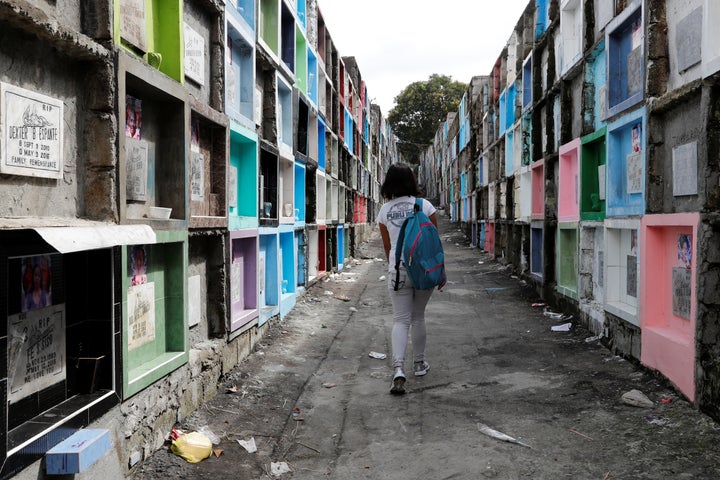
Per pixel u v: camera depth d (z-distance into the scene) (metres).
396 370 4.68
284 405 4.47
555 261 8.88
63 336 2.85
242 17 5.91
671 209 4.62
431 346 6.29
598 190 7.02
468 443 3.63
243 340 5.58
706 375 3.77
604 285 6.00
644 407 4.04
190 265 4.62
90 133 3.00
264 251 7.21
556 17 8.42
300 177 9.77
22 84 2.52
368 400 4.56
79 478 2.53
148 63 3.82
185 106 4.06
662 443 3.42
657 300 4.82
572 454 3.38
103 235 2.62
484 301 9.31
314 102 11.17
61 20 2.82
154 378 3.48
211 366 4.55
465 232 24.86
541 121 10.02
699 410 3.83
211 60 5.06
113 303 3.01
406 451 3.57
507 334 6.81
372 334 7.03
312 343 6.50
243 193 6.30
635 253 5.50
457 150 29.69
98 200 2.99
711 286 3.82
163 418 3.63
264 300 7.21
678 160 4.45
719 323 3.81
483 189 18.45
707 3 3.79
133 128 3.66
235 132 5.55
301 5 10.27
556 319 7.62
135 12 3.59
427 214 4.89
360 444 3.72
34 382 2.62
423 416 4.16
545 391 4.59
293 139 8.89
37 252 2.53
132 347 3.54
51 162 2.70
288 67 8.78
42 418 2.60
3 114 2.37
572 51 7.95
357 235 20.34
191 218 4.28
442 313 8.30
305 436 3.89
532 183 10.25
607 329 5.91
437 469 3.30
